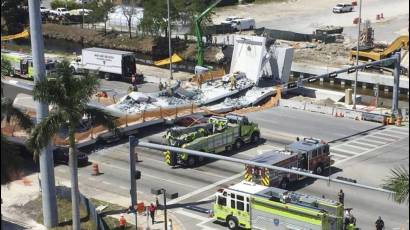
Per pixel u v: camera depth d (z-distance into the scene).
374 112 142.50
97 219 85.38
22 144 107.75
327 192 97.88
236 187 85.50
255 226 82.62
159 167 109.81
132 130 126.06
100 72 175.00
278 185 97.44
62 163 110.94
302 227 78.19
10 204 93.75
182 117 133.50
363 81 179.88
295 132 129.88
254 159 98.06
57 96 78.19
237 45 167.12
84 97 79.88
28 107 130.50
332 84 185.88
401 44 186.50
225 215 85.38
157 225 86.62
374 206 92.88
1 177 67.69
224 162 111.81
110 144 121.50
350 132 129.88
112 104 143.25
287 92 162.38
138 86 168.00
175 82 161.62
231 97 154.88
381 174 105.75
